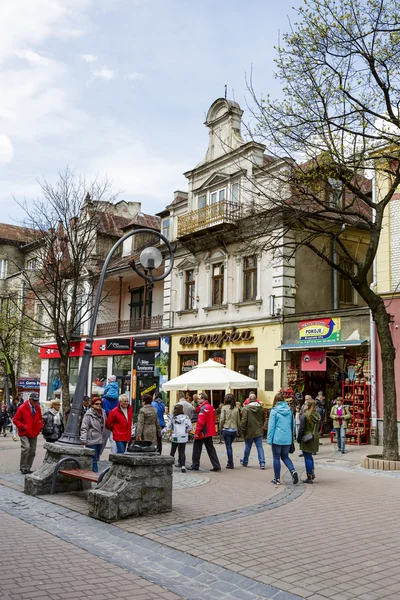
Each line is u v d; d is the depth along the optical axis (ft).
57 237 89.40
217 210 88.53
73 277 87.56
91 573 18.93
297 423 64.75
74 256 84.94
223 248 89.81
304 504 30.19
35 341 146.20
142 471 27.09
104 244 129.90
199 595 17.24
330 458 52.29
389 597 16.70
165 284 104.73
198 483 37.45
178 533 23.72
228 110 92.53
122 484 26.66
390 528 24.94
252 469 45.62
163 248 106.22
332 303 83.35
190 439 68.64
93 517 26.76
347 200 80.59
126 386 114.42
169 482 28.02
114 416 37.68
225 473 43.04
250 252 82.38
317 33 44.70
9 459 53.21
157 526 24.89
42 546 22.16
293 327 75.97
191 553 20.86
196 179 99.30
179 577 18.90
